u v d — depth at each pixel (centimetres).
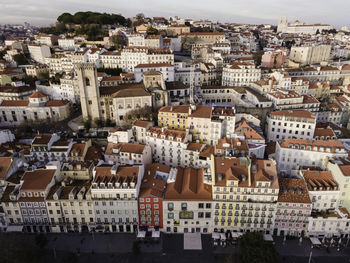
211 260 11756
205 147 16512
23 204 12556
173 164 17000
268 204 12219
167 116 18512
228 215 12681
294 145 15488
